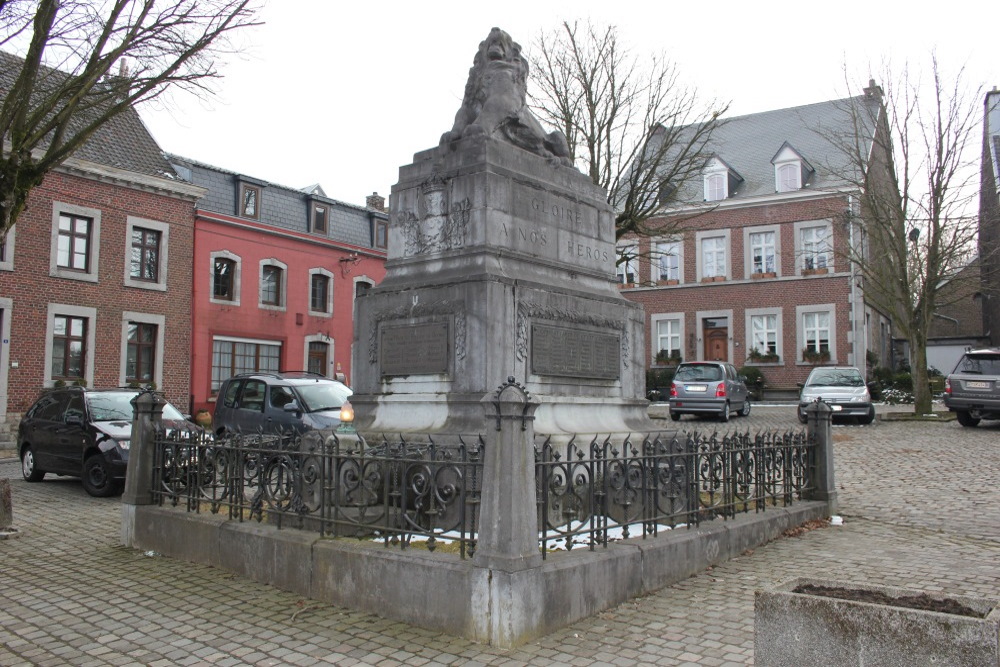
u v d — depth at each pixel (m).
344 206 34.59
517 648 4.56
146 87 10.94
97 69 10.56
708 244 37.84
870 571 6.29
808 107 39.38
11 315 22.53
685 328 37.97
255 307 29.81
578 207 8.39
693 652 4.48
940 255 22.47
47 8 9.92
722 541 6.64
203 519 6.81
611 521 6.71
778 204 36.19
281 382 14.54
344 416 6.20
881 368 35.06
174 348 26.80
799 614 3.50
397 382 7.45
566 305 7.67
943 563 6.58
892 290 24.03
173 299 26.84
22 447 13.51
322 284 32.94
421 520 5.51
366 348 7.78
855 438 17.73
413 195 7.94
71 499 11.33
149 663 4.50
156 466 7.66
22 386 22.67
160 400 7.83
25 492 12.05
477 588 4.72
